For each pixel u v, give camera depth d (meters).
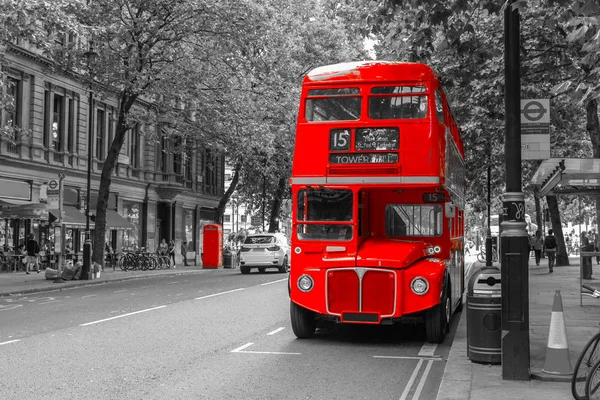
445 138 12.39
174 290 22.94
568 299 18.06
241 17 29.45
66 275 28.56
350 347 11.45
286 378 8.82
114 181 43.44
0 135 26.81
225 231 111.75
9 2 18.67
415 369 9.55
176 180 51.19
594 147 22.52
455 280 14.62
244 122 34.12
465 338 11.81
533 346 10.48
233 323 14.14
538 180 15.79
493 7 12.46
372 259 11.47
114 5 28.81
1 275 32.25
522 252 8.28
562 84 10.06
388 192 12.72
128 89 29.44
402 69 12.01
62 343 11.45
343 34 43.12
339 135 12.04
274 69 36.84
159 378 8.70
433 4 12.90
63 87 38.25
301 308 12.03
